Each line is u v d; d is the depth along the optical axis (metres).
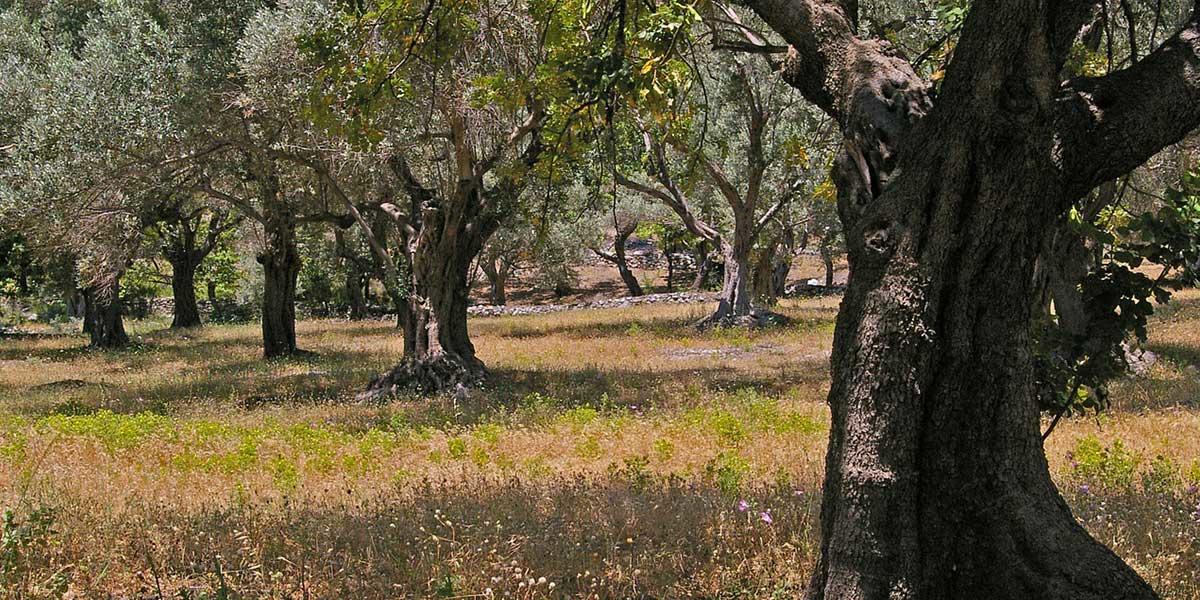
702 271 52.91
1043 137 4.05
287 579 5.77
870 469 4.12
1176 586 5.34
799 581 5.57
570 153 7.77
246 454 10.41
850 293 4.26
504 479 8.90
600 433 11.69
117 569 6.00
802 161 12.45
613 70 6.32
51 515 6.57
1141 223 4.84
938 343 4.12
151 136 16.06
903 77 4.57
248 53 15.73
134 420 13.55
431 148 18.64
